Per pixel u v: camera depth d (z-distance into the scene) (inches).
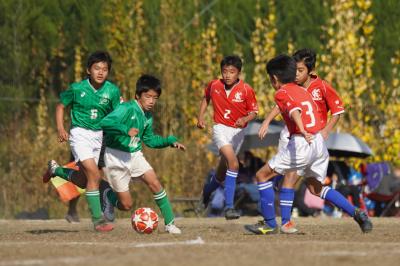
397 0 3526.1
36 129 2989.7
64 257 1079.6
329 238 1366.9
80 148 1539.1
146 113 1504.7
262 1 3639.3
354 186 2487.7
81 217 2568.9
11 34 3284.9
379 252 1112.2
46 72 3366.1
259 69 3093.0
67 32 3427.7
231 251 1112.8
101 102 1547.7
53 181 1809.8
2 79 3240.7
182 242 1285.7
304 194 2459.4
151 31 3368.6
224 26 3565.5
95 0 3366.1
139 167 1504.7
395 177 2571.4
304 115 1416.1
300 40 3545.8
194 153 2832.2
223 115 1781.5
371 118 3065.9
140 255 1066.7
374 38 3481.8
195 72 3184.1
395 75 3164.4
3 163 2711.6
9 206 2588.6
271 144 2559.1
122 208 1585.9
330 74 3006.9
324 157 1440.7
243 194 2453.2
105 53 1550.2
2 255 1117.7
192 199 2506.2
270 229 1467.8
